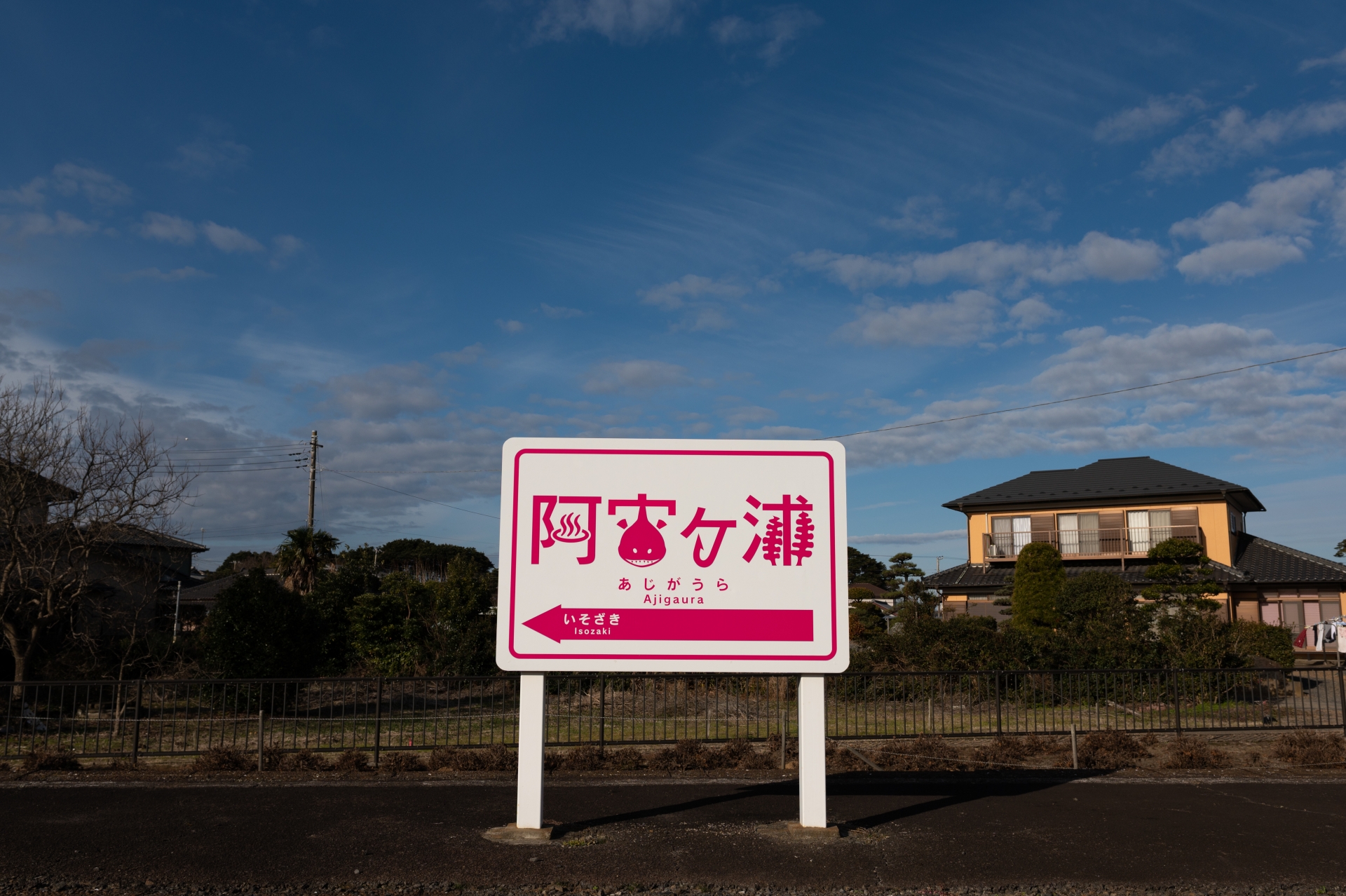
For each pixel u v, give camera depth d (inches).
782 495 271.7
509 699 609.0
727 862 235.0
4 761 382.6
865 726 473.4
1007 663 641.0
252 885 214.1
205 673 596.7
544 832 260.7
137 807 293.7
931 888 216.1
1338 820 280.5
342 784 336.2
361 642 754.8
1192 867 230.8
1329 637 891.4
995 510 1285.7
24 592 589.9
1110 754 387.2
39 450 594.6
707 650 264.8
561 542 269.1
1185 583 956.6
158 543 745.0
